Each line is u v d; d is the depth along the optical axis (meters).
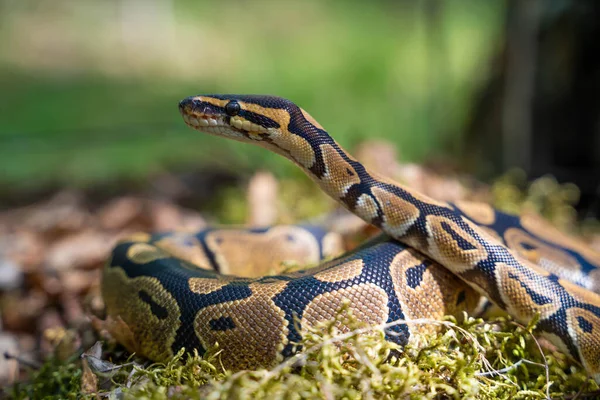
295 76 21.70
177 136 17.52
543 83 12.16
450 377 4.78
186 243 7.38
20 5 37.62
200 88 22.64
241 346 5.02
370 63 21.06
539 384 5.19
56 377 5.86
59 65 29.36
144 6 37.00
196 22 36.22
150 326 5.50
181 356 5.02
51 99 22.94
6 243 10.38
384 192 5.98
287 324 4.98
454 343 5.39
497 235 6.62
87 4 39.53
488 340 5.05
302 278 5.21
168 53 30.52
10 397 6.25
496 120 13.19
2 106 21.59
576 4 11.45
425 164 13.07
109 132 17.73
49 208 12.77
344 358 4.72
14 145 17.12
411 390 4.46
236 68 25.23
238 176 13.10
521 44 12.16
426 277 5.59
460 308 5.79
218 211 11.80
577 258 6.79
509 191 10.26
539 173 12.12
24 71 28.03
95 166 15.90
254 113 6.09
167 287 5.49
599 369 5.21
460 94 14.99
